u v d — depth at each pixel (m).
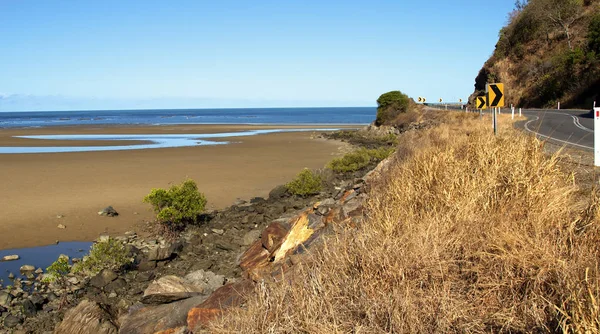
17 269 11.77
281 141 50.50
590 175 8.23
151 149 40.59
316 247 6.77
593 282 3.82
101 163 30.75
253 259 10.34
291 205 16.77
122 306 9.20
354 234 5.60
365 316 4.21
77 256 12.78
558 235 4.89
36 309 9.22
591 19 54.84
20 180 24.03
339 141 50.50
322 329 4.03
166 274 10.88
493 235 4.84
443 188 6.63
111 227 15.61
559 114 36.59
